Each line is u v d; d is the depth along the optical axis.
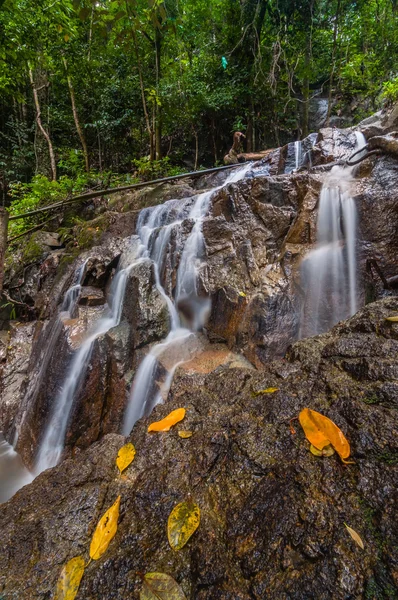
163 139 11.20
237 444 1.35
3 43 4.66
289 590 0.84
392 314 1.88
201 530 1.06
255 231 3.82
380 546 0.88
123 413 3.17
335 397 1.43
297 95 10.66
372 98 10.38
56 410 3.61
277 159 6.64
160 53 8.82
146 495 1.25
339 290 3.17
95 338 3.69
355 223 3.20
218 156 11.27
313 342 1.97
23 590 1.00
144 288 3.88
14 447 3.96
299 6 8.70
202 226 4.13
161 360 3.15
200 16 9.75
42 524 1.22
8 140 12.59
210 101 8.71
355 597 0.79
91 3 2.37
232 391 1.78
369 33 10.02
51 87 11.48
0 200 10.92
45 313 5.38
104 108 10.37
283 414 1.44
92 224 6.59
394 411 1.25
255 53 9.09
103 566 1.01
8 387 4.66
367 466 1.10
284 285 3.13
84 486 1.40
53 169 10.24
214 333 3.44
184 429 1.56
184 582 0.94
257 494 1.13
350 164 3.91
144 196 7.30
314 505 1.03
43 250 6.72
